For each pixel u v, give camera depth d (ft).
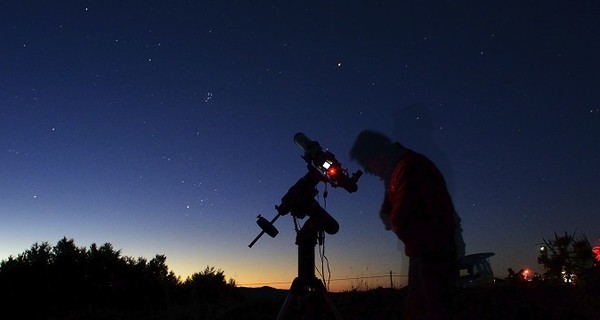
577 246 14.82
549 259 15.19
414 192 10.14
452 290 10.19
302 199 15.01
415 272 10.36
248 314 22.61
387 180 11.59
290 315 20.34
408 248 10.23
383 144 11.59
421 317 10.03
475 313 16.46
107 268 40.32
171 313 25.23
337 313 14.52
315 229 14.75
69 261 39.47
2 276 36.88
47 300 35.91
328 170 14.85
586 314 14.57
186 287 40.09
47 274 37.68
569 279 15.39
